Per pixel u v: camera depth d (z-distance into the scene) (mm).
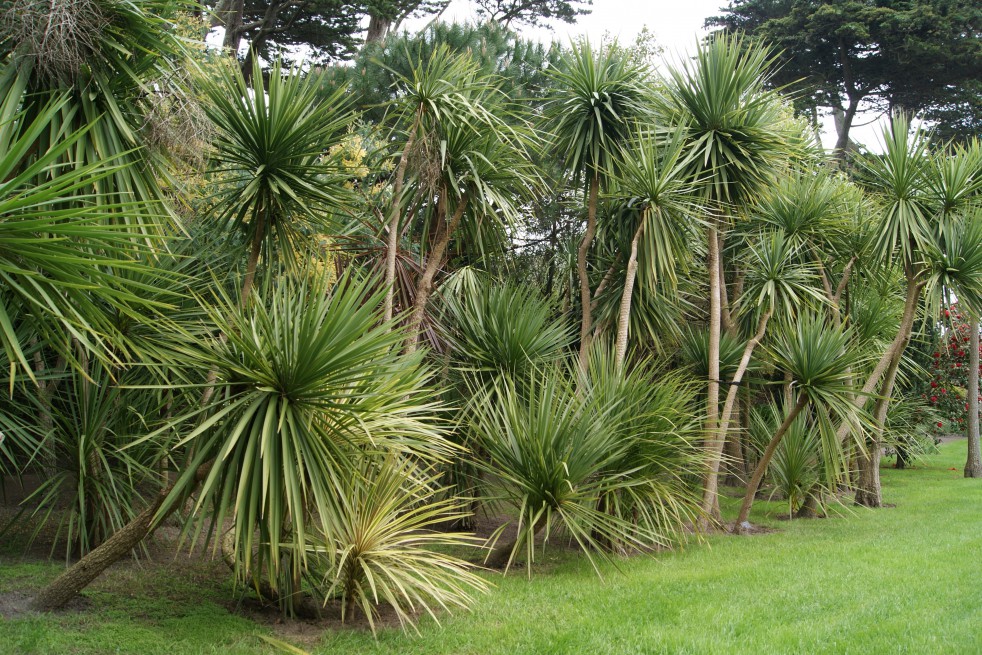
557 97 8375
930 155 8875
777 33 20344
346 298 4020
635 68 7977
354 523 4512
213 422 3871
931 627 4668
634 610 5098
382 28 15586
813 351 7668
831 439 7812
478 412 6402
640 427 6555
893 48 19094
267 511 4105
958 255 8391
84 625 4070
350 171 6312
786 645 4352
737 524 8469
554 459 5695
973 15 18406
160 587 5031
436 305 7863
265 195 5246
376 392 4305
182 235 5691
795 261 9883
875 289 10734
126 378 5402
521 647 4324
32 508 6469
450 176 6461
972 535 7863
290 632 4500
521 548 7227
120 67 4504
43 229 3148
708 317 11188
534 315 7562
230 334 4004
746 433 10539
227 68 5504
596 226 9031
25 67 4223
